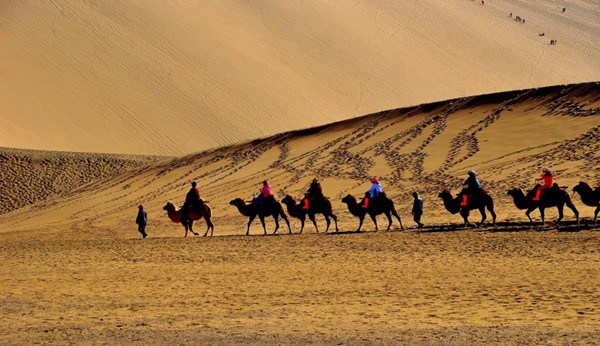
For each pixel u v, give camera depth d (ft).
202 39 533.55
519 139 276.82
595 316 81.15
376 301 97.04
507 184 228.43
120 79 473.67
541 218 180.34
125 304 101.40
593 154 239.91
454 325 79.20
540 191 168.76
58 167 368.07
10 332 84.12
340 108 519.60
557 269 115.75
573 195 207.41
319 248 154.20
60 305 102.32
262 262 139.44
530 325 77.20
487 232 161.89
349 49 592.60
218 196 276.62
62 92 451.12
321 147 331.16
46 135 412.77
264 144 360.48
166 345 74.18
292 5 625.00
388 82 566.77
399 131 325.21
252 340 75.05
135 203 292.40
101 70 476.54
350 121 362.12
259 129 466.29
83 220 267.18
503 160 257.14
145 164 381.40
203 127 453.99
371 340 72.84
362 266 129.08
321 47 581.53
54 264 148.97
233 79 503.61
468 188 176.45
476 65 631.56
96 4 529.04
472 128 302.66
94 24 511.81
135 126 440.45
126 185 335.47
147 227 230.27
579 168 229.25
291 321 85.25
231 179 306.55
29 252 173.06
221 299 102.68
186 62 504.43
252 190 277.64
